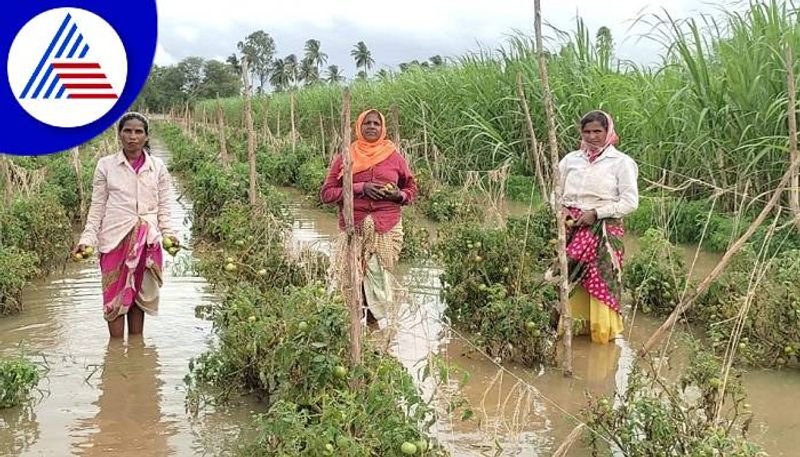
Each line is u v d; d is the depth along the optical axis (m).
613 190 5.70
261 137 23.73
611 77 12.10
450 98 15.03
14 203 9.11
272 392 4.43
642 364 5.31
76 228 11.66
